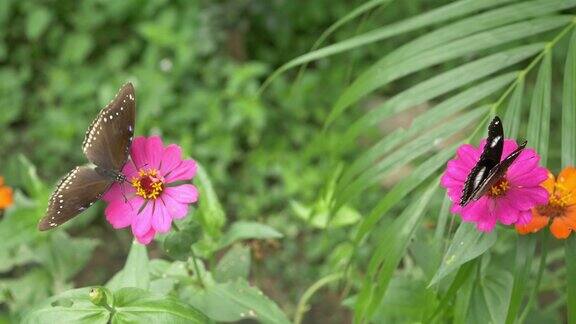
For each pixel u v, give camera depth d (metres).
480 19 0.64
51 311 0.59
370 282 0.62
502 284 0.63
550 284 0.77
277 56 1.74
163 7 1.73
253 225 0.67
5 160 1.58
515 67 1.40
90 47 1.71
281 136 1.56
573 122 0.60
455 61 1.54
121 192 0.59
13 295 0.78
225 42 1.69
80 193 0.56
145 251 0.62
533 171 0.55
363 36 0.68
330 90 1.64
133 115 0.58
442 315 0.64
